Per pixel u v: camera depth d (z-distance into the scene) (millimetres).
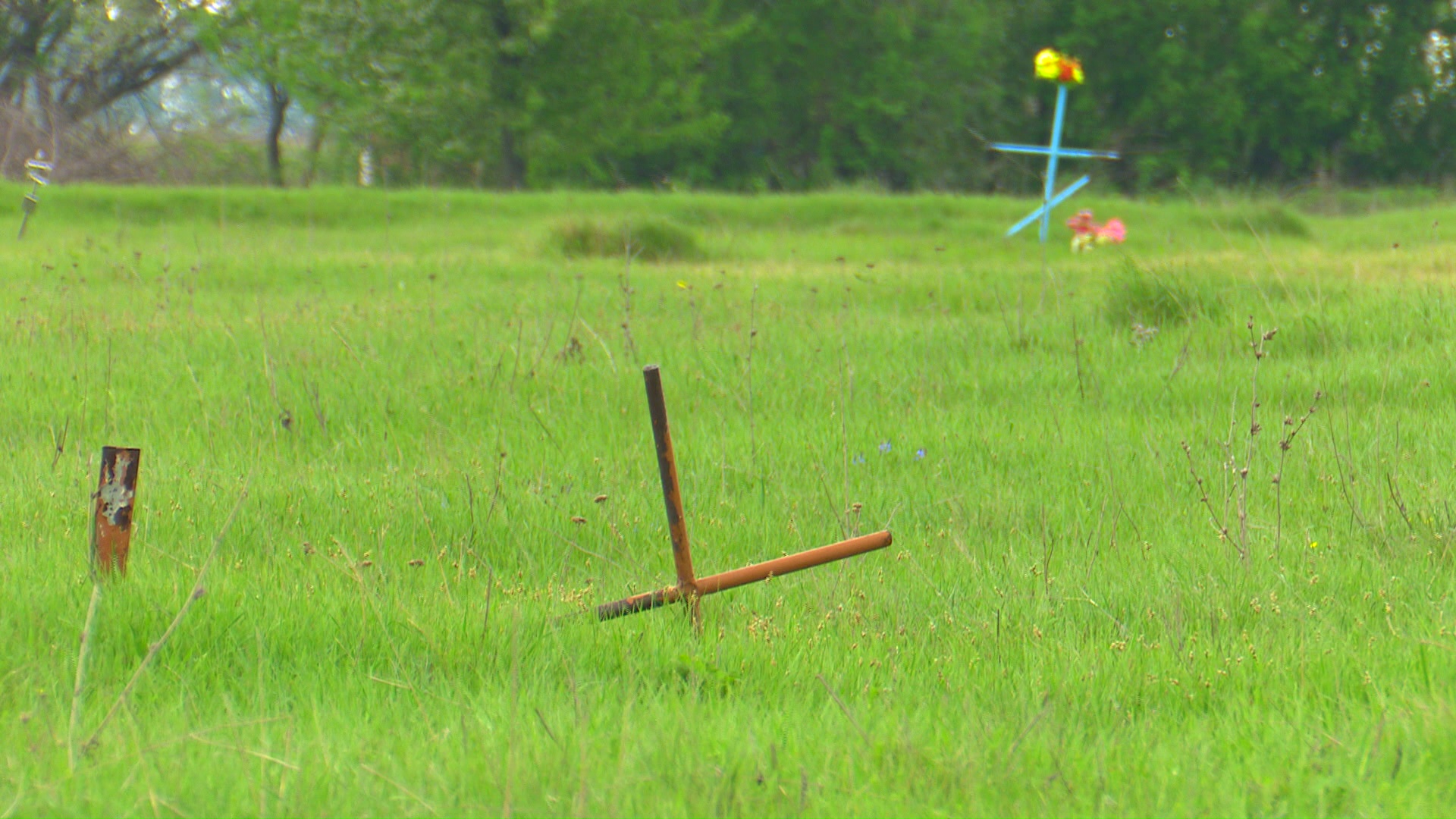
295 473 22234
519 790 10516
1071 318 36250
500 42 128250
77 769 10836
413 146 138625
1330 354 31016
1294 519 19641
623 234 60625
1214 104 160000
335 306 40312
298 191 79812
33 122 121438
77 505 19594
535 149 135375
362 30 128500
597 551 18781
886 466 23438
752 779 10797
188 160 139625
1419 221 75438
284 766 10812
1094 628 15609
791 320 37875
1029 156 161750
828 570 17609
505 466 22859
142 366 30281
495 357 31656
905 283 47375
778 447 24344
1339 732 12109
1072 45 164500
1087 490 21703
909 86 150625
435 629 14523
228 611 14719
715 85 152250
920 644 15016
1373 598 15992
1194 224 77625
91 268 49250
